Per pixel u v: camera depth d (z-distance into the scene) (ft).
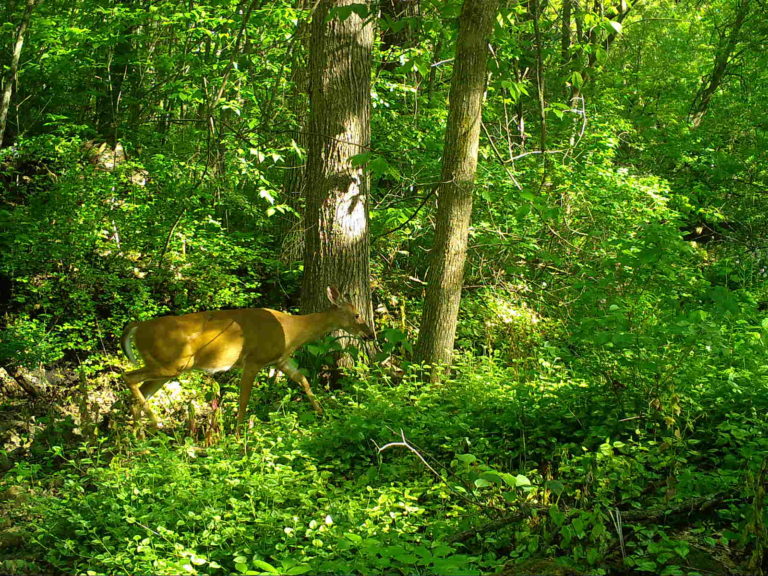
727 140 56.75
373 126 39.34
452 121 26.00
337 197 27.66
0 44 41.42
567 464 17.26
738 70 62.34
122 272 31.60
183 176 34.30
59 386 27.50
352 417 21.21
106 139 38.45
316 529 15.05
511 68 34.71
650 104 57.77
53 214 30.96
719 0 62.13
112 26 34.68
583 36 49.98
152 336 22.76
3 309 30.30
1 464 21.45
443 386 24.34
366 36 27.53
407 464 19.10
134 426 22.71
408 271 36.86
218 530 15.49
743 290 24.41
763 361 22.22
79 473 20.38
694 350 20.98
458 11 26.18
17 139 35.55
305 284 28.48
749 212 49.32
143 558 13.93
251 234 36.27
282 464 19.71
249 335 23.49
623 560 13.23
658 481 15.98
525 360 26.58
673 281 22.35
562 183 36.45
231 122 37.50
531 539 13.71
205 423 24.27
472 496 16.35
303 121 36.63
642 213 37.65
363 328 25.67
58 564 15.40
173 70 39.68
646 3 65.21
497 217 35.88
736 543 13.88
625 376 19.93
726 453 17.53
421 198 36.63
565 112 43.47
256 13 33.88
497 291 34.58
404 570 12.66
